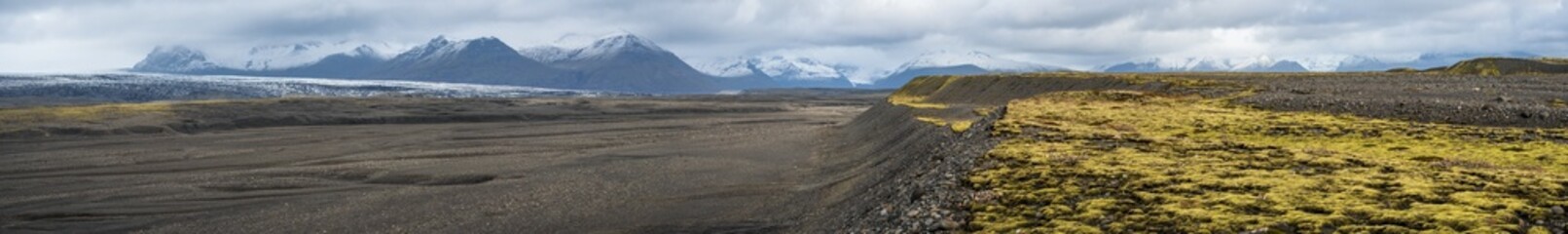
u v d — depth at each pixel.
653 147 69.94
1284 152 31.83
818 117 132.88
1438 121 48.84
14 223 36.69
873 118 96.38
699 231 28.39
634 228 29.56
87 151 78.88
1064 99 73.62
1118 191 22.94
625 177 46.19
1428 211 18.25
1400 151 33.44
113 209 39.50
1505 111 48.31
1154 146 35.16
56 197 44.16
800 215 29.36
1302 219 18.05
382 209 37.22
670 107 180.25
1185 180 24.06
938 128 56.12
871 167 44.41
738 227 28.61
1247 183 22.92
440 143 82.12
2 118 109.44
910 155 44.97
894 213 23.92
